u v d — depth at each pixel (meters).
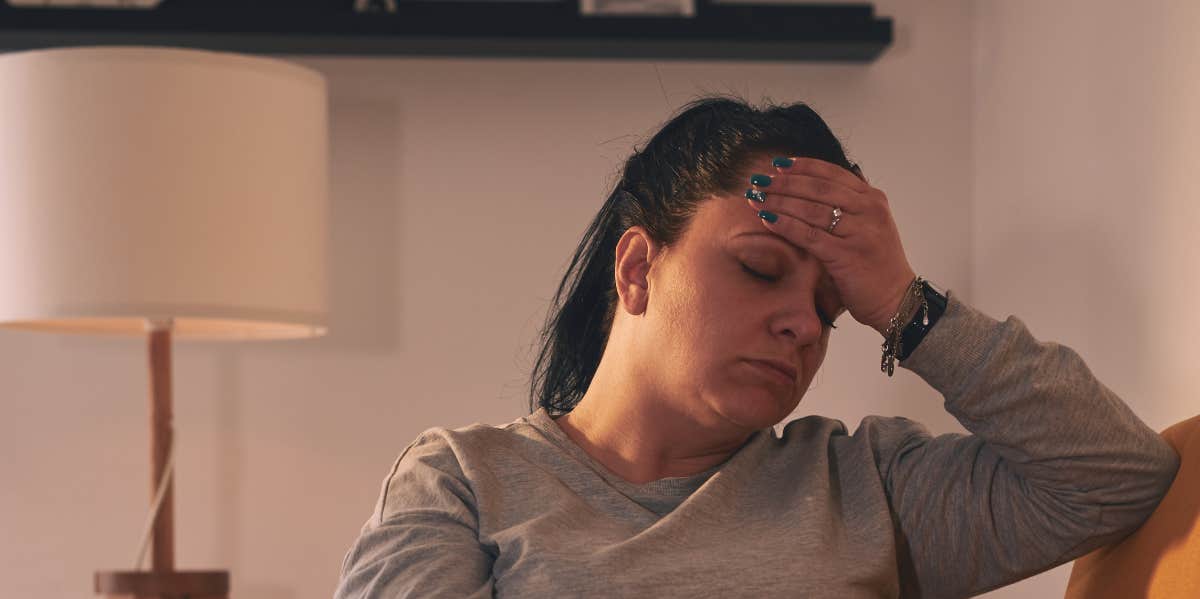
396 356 2.62
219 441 2.60
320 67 2.64
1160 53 1.69
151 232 2.02
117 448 2.60
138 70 2.05
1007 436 1.08
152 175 2.03
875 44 2.52
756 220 1.10
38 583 2.57
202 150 2.05
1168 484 1.09
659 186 1.17
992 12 2.50
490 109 2.65
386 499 1.16
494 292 2.62
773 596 1.04
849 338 2.58
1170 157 1.65
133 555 2.59
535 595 1.04
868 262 1.09
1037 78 2.21
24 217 2.04
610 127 2.64
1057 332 2.10
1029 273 2.25
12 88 2.06
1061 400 1.06
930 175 2.62
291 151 2.15
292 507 2.59
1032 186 2.24
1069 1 2.05
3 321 2.05
